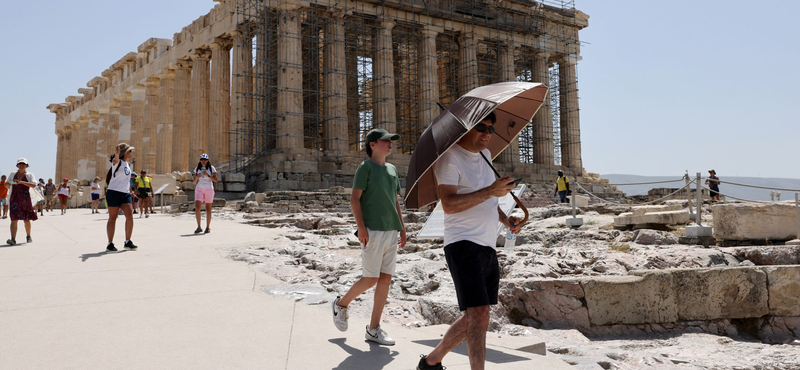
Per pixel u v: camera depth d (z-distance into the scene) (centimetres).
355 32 4047
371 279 476
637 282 712
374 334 473
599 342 658
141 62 5206
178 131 4575
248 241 1209
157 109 5066
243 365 412
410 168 388
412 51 4597
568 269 899
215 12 4206
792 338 734
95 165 6209
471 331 358
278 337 488
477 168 390
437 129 378
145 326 521
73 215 2589
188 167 4566
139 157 5194
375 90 4078
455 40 4644
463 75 4466
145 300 632
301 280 805
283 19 3731
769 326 753
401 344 476
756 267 754
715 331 730
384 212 479
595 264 920
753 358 578
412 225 1574
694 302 731
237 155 3822
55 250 1079
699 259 927
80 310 584
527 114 457
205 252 1036
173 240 1241
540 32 4809
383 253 477
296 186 3512
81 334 494
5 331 503
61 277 778
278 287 718
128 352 442
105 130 6025
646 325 714
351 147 4497
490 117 381
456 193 372
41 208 2692
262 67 3762
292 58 3709
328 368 407
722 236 1148
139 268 855
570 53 5066
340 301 492
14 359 423
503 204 1179
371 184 479
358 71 4125
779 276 752
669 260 924
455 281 374
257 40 3728
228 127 4197
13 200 1198
